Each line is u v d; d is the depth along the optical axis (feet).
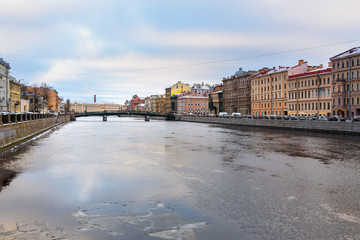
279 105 310.45
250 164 77.41
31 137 150.30
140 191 52.11
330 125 168.86
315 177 62.49
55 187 54.49
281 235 34.81
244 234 35.06
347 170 69.62
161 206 44.47
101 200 47.19
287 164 77.30
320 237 34.19
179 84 627.05
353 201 46.62
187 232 35.53
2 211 42.04
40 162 79.71
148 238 33.94
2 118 106.73
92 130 220.43
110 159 85.15
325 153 96.48
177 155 93.04
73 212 41.88
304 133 179.42
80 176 63.26
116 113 447.83
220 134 179.22
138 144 124.26
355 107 213.05
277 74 312.71
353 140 135.64
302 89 274.57
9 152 98.48
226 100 435.94
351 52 222.48
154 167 73.26
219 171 68.59
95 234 34.78
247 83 377.50
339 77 228.84
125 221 38.73
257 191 52.11
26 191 51.83
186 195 49.80
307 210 42.65
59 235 34.42
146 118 462.19
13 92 293.23
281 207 43.96
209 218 39.83
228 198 48.11
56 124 287.48
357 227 36.86
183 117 448.24
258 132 194.18
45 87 458.91
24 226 36.94
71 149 107.04
